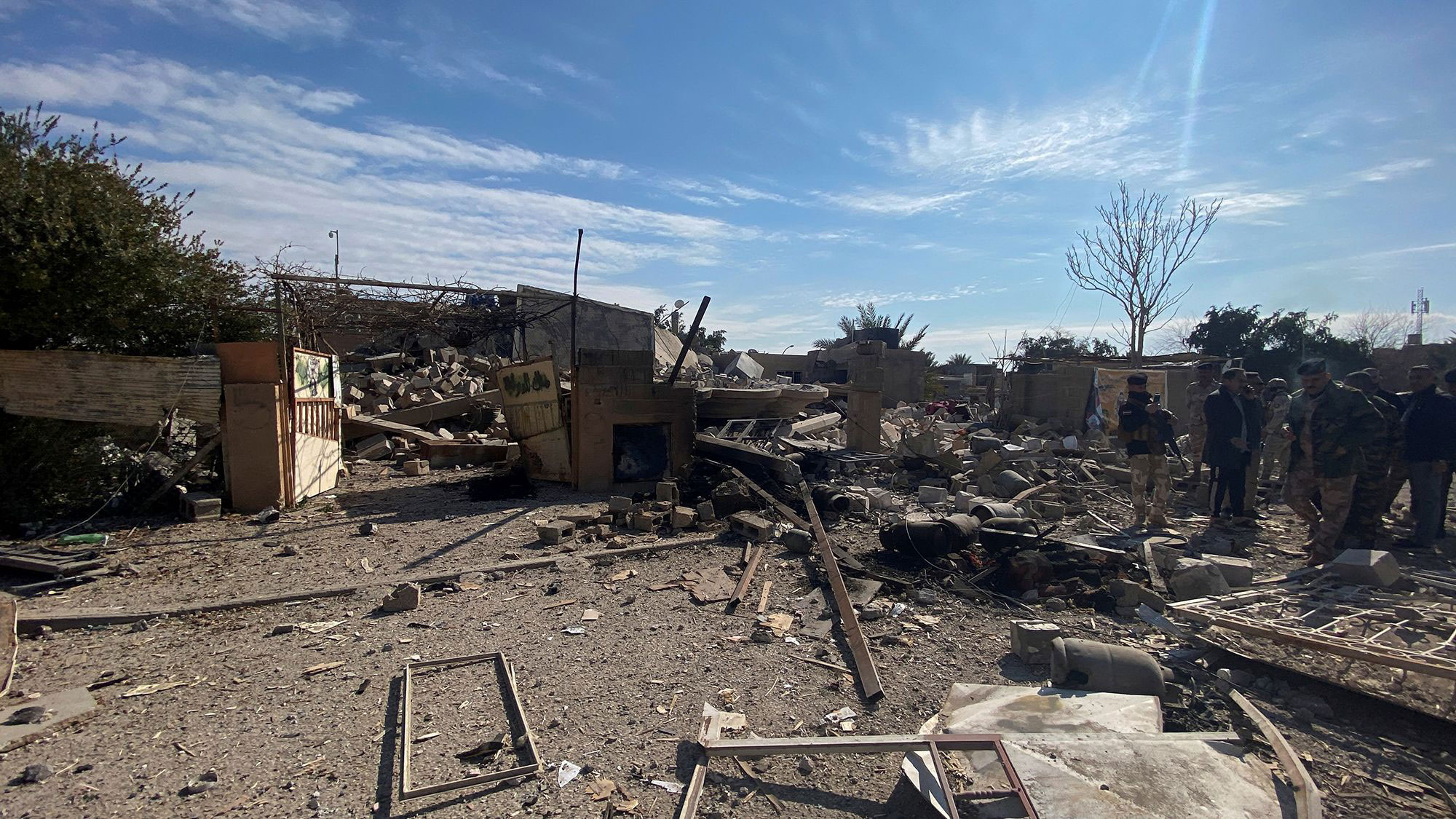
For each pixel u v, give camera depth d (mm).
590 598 6113
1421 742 3885
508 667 4633
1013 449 12258
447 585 6410
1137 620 5715
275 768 3559
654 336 24672
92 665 4773
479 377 18969
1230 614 5004
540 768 3555
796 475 9977
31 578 6484
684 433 10969
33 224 8266
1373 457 7156
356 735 3889
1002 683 4590
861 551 7523
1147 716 3867
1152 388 17656
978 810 3102
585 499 10070
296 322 12297
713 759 3643
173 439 10398
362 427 14172
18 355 8539
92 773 3504
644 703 4273
